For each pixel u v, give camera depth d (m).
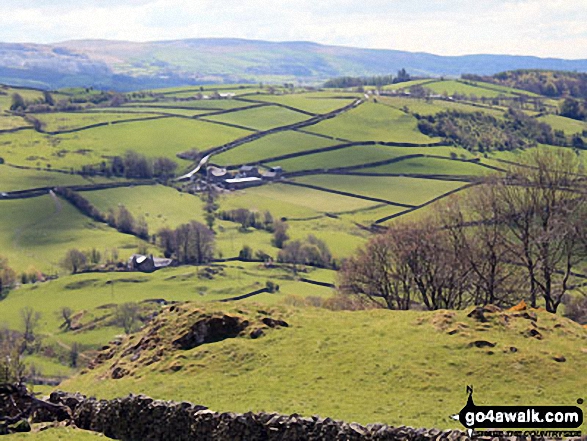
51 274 193.00
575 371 39.97
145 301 167.25
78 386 48.34
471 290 74.25
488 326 46.25
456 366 41.38
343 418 35.81
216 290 171.88
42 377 119.44
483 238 71.25
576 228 69.50
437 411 36.06
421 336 45.75
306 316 50.88
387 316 50.59
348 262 79.00
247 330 48.25
